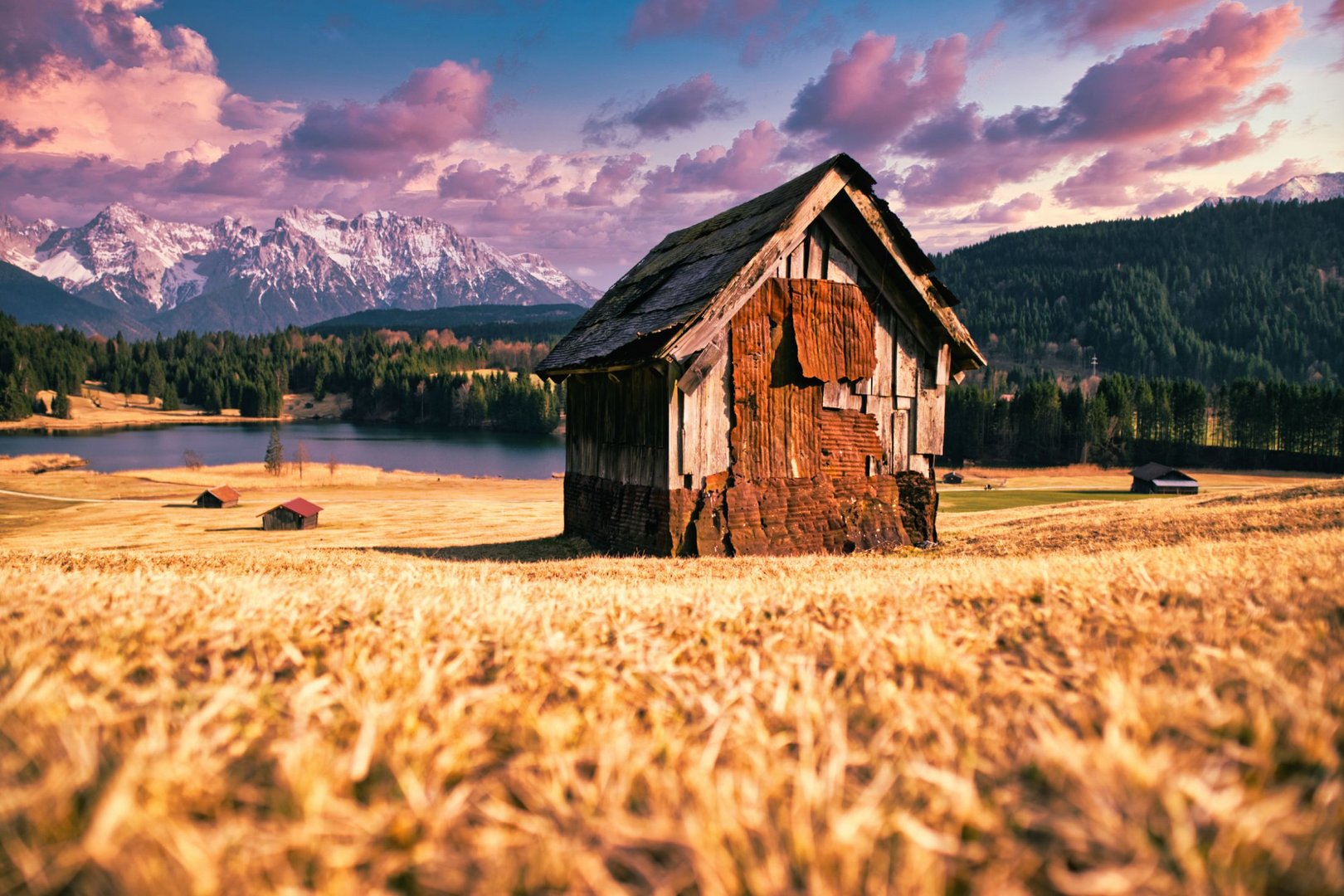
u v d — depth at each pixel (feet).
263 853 5.21
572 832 5.85
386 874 5.25
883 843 5.69
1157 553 28.73
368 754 6.94
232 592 17.33
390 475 399.24
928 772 6.33
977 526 78.43
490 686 10.16
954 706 9.13
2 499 298.76
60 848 5.05
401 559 52.29
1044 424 489.67
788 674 10.85
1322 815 5.68
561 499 301.43
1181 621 13.10
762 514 54.95
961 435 514.68
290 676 10.96
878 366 60.13
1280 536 35.47
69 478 364.38
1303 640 11.07
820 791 6.30
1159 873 5.08
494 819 6.12
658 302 60.64
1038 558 32.71
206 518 240.73
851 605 17.39
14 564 39.75
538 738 8.21
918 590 19.52
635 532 56.95
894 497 60.59
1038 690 9.64
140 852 4.87
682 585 27.45
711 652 13.62
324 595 18.08
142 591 16.44
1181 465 468.75
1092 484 361.71
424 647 12.37
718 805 6.11
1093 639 12.53
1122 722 7.63
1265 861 5.20
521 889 5.28
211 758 6.85
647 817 6.23
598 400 63.72
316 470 405.80
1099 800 5.74
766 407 55.21
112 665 9.85
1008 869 5.20
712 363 52.54
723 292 51.39
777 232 52.60
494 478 409.28
